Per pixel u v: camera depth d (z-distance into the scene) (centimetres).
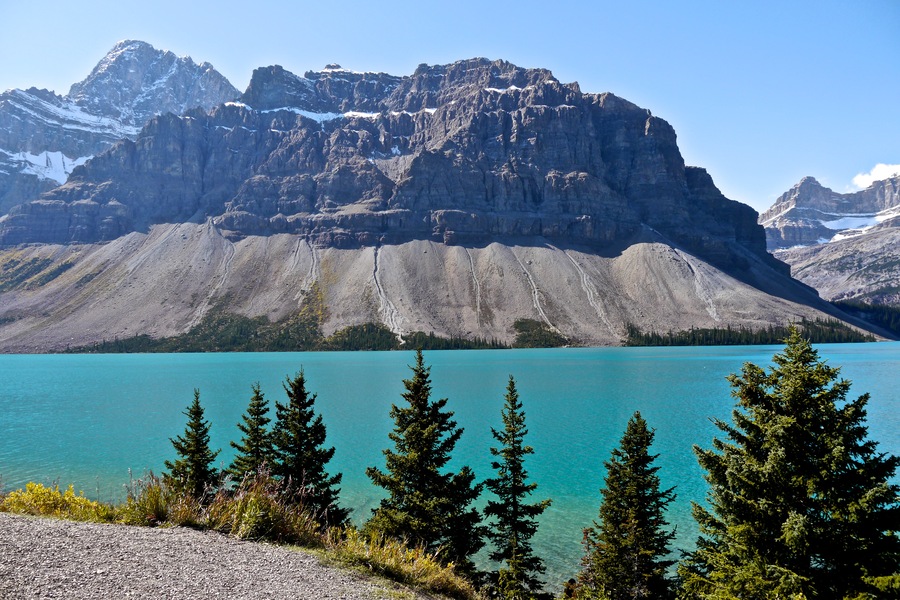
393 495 3241
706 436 7769
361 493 5212
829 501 1770
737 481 1933
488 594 2984
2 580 1094
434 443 3344
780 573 1748
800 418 1880
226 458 6500
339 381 15300
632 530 3180
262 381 15388
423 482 3222
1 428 8719
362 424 8919
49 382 15788
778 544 1834
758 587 1770
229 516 1877
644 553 3112
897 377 14525
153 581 1205
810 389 1920
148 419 9475
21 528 1490
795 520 1717
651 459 3428
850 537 1733
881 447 6581
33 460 6512
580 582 3347
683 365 19762
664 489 5319
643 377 15938
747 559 1884
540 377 16112
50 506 1969
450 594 1684
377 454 6781
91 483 5475
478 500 5050
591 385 14075
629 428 3503
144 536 1577
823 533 1742
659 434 7944
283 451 3966
